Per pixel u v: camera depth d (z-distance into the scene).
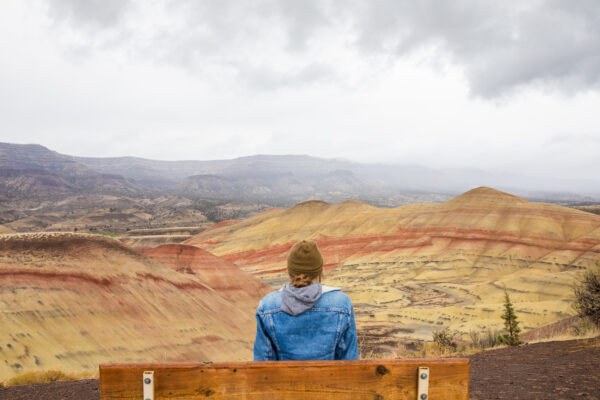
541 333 22.44
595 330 14.80
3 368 24.83
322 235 174.50
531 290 88.50
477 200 162.50
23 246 36.47
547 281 89.12
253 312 64.88
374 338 56.44
